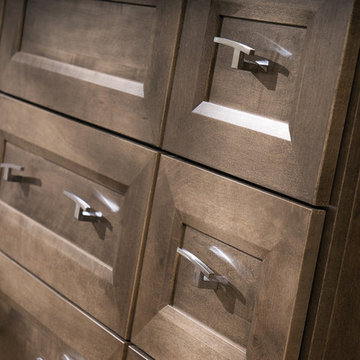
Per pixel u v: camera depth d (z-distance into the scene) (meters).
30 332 1.12
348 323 0.76
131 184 0.91
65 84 1.03
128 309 0.91
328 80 0.69
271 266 0.74
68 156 1.02
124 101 0.93
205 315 0.82
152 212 0.88
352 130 0.69
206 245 0.82
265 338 0.74
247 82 0.78
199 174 0.82
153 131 0.88
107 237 0.96
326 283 0.72
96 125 0.99
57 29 1.06
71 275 1.01
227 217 0.79
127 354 0.92
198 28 0.83
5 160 1.19
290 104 0.73
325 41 0.69
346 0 0.67
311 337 0.73
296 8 0.72
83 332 0.98
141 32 0.91
